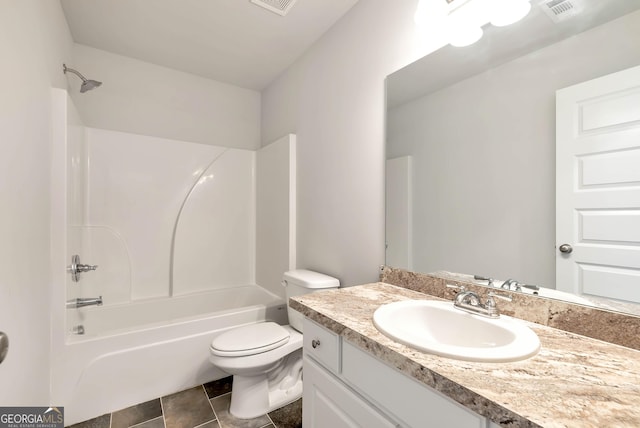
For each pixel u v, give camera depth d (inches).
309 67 84.0
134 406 64.3
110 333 64.2
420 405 26.6
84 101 86.4
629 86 30.2
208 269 103.7
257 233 111.0
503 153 41.1
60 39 66.0
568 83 34.9
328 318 37.7
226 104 109.9
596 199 32.5
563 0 35.6
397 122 56.5
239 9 69.2
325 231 75.5
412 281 52.7
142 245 93.8
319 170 78.2
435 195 50.0
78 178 74.8
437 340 39.5
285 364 70.2
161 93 98.0
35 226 47.4
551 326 35.4
